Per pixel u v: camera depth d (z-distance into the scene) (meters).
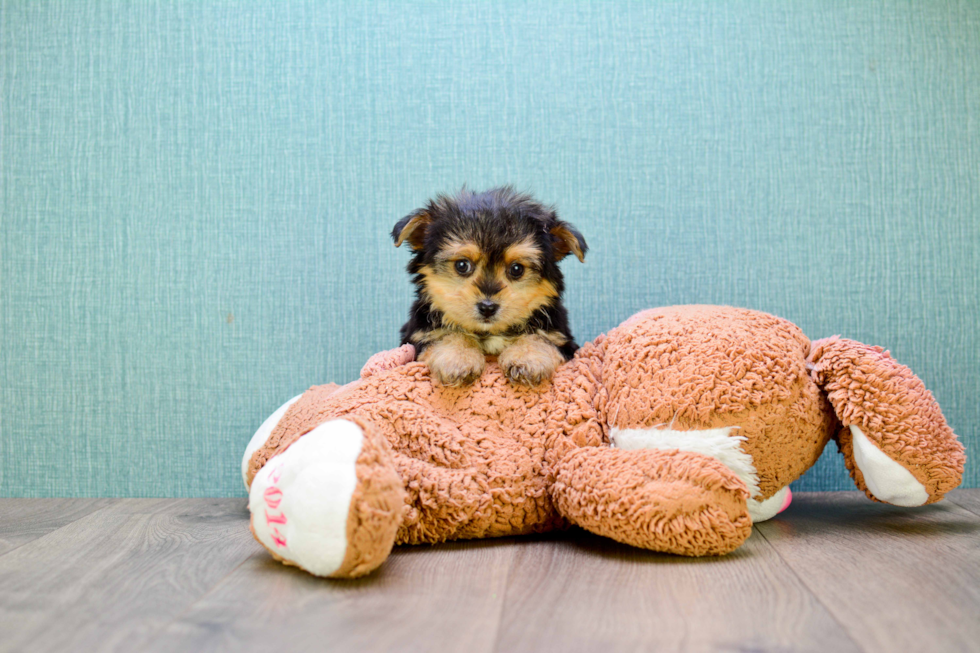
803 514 0.55
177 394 0.65
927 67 0.65
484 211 0.52
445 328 0.54
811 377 0.49
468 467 0.47
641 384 0.47
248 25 0.66
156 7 0.66
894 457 0.46
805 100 0.65
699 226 0.65
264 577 0.41
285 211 0.65
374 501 0.38
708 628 0.33
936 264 0.65
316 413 0.51
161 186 0.66
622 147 0.65
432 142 0.65
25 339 0.66
